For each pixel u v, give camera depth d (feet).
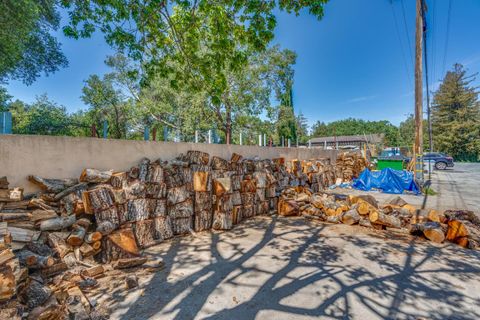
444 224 14.67
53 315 6.55
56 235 9.72
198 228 15.28
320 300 7.93
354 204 17.54
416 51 31.37
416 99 31.83
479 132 102.63
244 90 48.39
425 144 115.14
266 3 13.46
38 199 10.25
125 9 13.76
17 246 8.39
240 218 17.69
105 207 11.21
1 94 32.24
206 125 45.62
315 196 20.48
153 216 13.57
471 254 11.78
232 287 8.74
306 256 11.53
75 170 12.32
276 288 8.67
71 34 13.80
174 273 9.80
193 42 16.34
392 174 30.22
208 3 14.23
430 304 7.70
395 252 12.02
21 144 10.64
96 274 9.27
